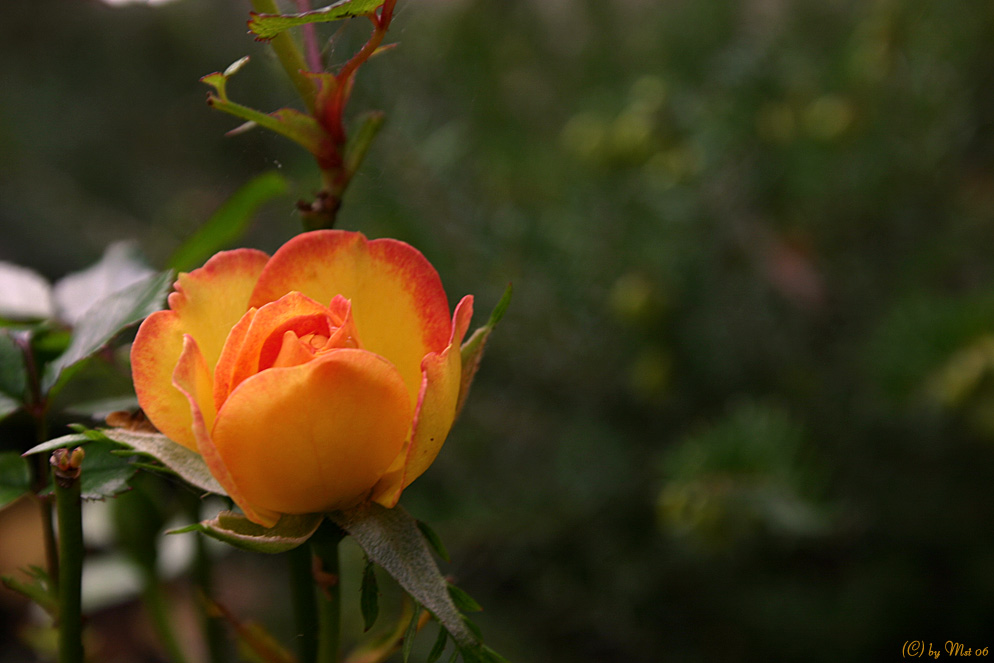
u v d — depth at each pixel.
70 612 0.44
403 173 0.91
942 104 0.94
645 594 0.91
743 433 0.72
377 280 0.44
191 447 0.42
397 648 0.47
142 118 1.56
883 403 0.83
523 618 0.93
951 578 0.87
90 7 1.53
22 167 1.56
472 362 0.44
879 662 0.83
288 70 0.45
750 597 0.86
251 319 0.42
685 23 1.09
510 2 1.08
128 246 0.59
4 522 1.23
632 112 0.95
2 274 0.56
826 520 0.69
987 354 0.69
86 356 0.47
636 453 0.96
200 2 1.40
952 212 0.96
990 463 0.87
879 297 0.96
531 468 1.00
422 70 0.98
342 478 0.42
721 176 0.97
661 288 0.95
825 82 0.94
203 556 0.54
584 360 1.01
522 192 1.04
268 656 0.48
